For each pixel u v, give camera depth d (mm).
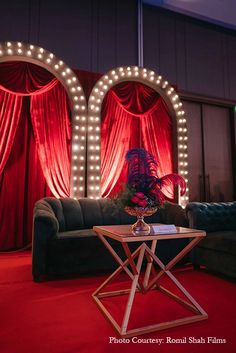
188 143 5836
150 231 2102
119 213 3781
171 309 2137
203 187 5844
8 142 4086
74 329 1819
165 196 4945
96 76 4809
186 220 3535
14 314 2043
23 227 4211
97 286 2693
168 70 5664
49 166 4289
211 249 3064
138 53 5355
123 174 4805
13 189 4172
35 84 4242
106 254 3025
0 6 4535
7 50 3996
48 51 4496
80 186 4250
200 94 5887
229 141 6285
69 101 4473
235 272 2736
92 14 5145
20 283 2754
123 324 1755
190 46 5953
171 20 5828
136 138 4977
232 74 6375
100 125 4496
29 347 1601
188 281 2848
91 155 4355
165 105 5129
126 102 4809
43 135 4285
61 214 3477
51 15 4844
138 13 5414
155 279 2256
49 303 2254
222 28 6297
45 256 2830
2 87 4039
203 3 5453
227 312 2090
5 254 3945
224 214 3557
